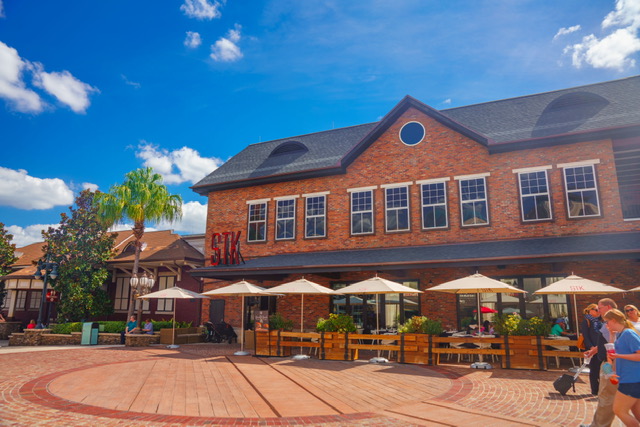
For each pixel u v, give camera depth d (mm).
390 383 9781
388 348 13180
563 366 12195
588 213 15414
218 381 10008
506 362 11844
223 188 22406
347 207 19438
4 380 9984
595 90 17969
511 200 16531
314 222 20047
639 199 21156
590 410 7230
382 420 6730
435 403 7848
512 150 16812
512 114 18312
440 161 17969
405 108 18969
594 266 14641
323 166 19844
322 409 7453
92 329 19938
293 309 19188
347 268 16188
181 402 7918
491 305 15852
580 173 15773
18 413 6996
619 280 14266
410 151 18625
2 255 29656
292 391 8930
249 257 21016
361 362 13312
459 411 7258
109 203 23219
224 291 15242
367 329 17531
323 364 12891
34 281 27594
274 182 21203
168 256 23688
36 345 20453
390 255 16812
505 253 14406
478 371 11422
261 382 9906
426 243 17547
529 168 16469
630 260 14227
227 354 15469
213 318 21062
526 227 16141
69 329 21047
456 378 10391
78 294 23375
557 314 14992
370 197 19062
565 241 14789
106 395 8422
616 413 5012
